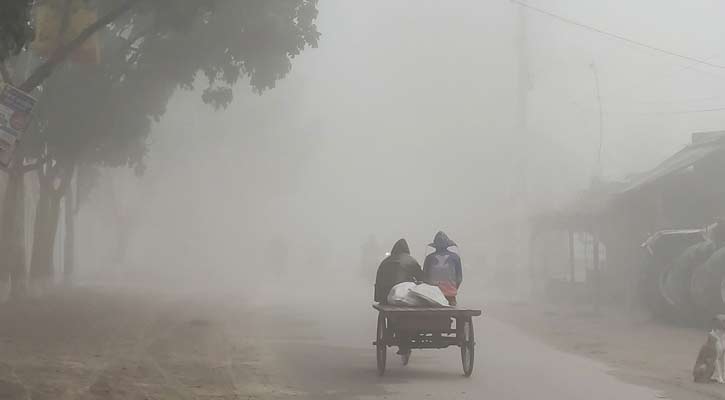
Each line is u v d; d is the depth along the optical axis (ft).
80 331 80.74
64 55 78.18
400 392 51.75
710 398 49.78
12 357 61.67
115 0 89.35
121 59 105.70
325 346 76.74
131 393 49.44
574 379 57.52
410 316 58.65
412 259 65.98
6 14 58.29
